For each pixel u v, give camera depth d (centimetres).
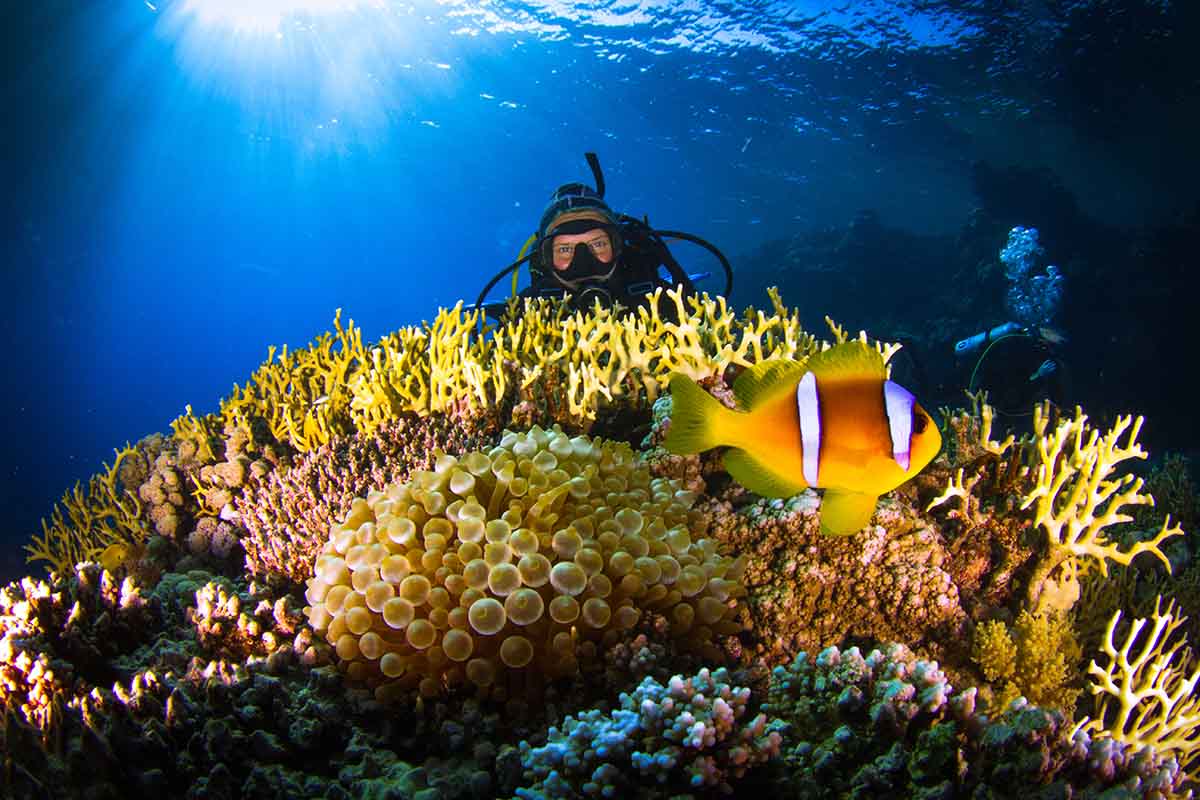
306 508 343
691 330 335
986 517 287
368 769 202
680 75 3738
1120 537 427
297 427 420
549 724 207
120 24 3158
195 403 7444
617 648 210
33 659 247
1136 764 176
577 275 533
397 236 8912
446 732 206
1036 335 671
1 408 3766
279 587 318
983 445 297
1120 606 344
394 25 3881
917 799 167
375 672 225
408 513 238
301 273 9306
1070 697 255
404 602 208
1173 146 3266
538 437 264
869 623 257
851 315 2211
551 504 233
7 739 200
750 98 3794
